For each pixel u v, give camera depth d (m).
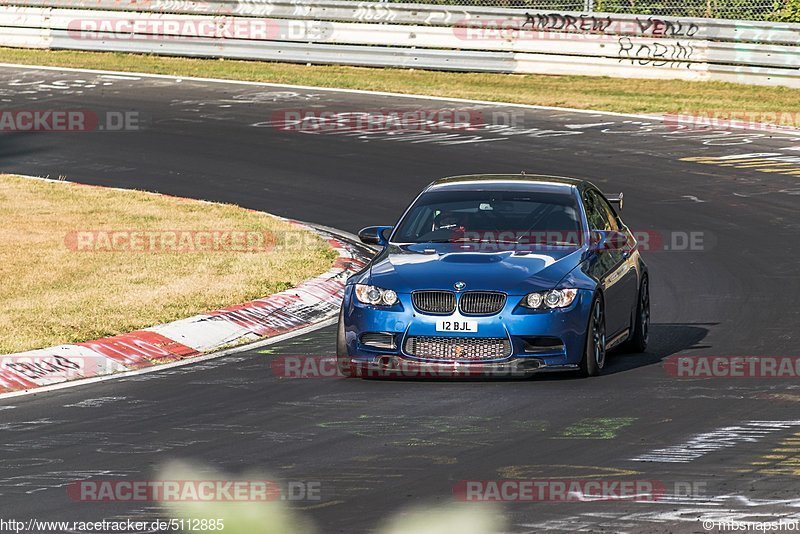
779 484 27.70
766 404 35.53
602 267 41.44
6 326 46.44
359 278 40.34
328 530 25.28
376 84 111.50
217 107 103.44
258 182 80.19
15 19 130.75
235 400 37.56
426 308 38.91
